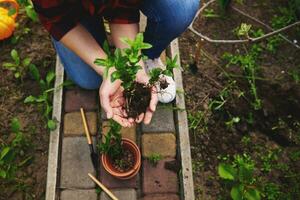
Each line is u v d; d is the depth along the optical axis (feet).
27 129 6.68
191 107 6.86
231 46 7.42
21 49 7.32
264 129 6.86
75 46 5.16
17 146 6.53
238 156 6.40
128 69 4.32
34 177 6.37
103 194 6.09
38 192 6.28
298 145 6.75
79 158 6.28
